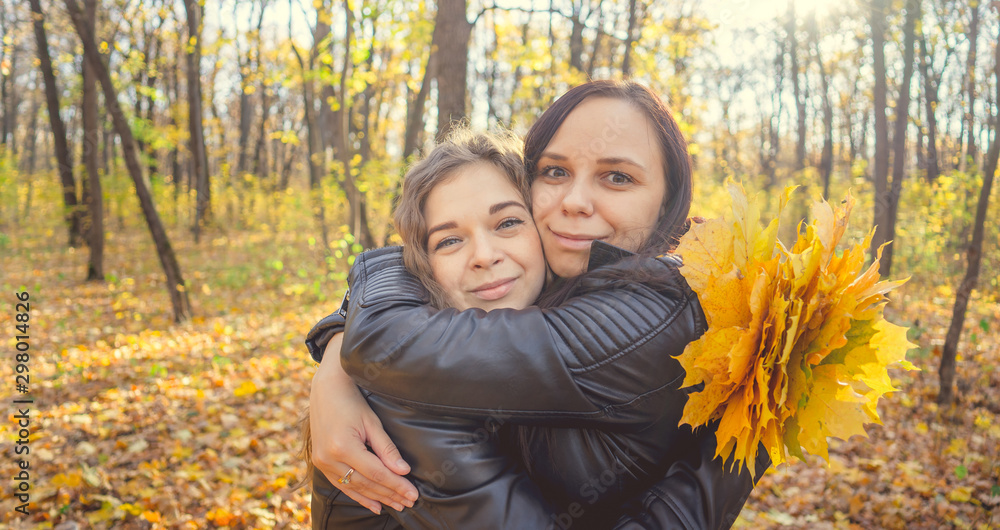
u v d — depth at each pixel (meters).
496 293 1.01
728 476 0.93
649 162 1.01
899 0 8.27
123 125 6.89
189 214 18.11
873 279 0.87
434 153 1.08
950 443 3.90
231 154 30.12
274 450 3.89
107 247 14.41
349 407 0.95
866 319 0.84
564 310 0.89
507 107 18.59
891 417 4.43
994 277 7.04
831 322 0.81
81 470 3.37
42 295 9.07
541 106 11.12
